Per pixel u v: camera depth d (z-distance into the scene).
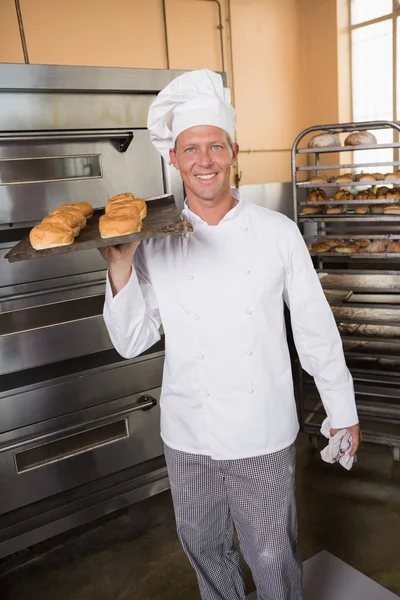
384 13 5.97
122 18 5.04
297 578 1.32
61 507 2.03
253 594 1.72
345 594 1.68
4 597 1.82
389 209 2.63
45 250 0.99
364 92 6.38
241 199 1.21
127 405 2.18
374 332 2.58
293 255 1.20
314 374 1.27
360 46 6.29
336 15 6.15
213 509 1.32
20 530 1.95
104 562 1.96
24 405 1.95
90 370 2.07
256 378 1.19
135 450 2.23
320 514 2.13
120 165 2.11
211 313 1.18
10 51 4.42
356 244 2.67
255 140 6.29
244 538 1.32
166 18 5.32
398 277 2.94
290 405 1.25
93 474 2.14
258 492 1.24
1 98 1.82
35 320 2.00
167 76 2.12
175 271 1.21
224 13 5.77
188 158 1.15
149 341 1.28
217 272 1.18
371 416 2.54
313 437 2.60
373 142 2.90
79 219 1.20
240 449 1.21
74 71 1.90
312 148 2.62
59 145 1.96
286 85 6.44
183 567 1.91
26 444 1.95
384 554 1.88
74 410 2.06
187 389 1.24
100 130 2.04
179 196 2.27
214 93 1.12
